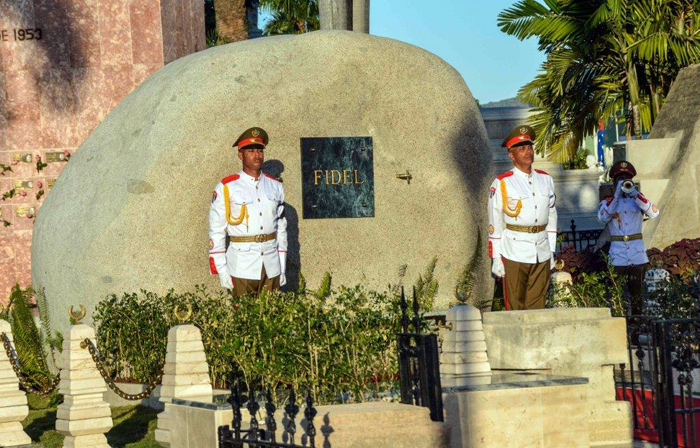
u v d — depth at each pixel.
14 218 16.20
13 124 16.25
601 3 25.80
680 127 16.88
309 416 5.95
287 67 12.91
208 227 12.19
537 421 7.79
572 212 24.70
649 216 13.55
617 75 26.34
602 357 8.59
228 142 12.36
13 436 9.37
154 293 11.91
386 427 6.75
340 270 12.80
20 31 16.27
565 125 26.84
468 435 7.67
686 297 10.82
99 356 9.14
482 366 8.36
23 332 12.48
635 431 8.82
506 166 23.14
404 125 13.27
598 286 11.99
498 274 11.33
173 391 8.30
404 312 7.53
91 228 12.30
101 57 16.44
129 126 12.76
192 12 18.47
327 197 12.80
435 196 13.34
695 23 25.11
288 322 8.43
